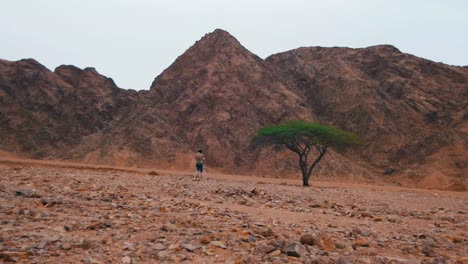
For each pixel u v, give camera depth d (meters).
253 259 7.67
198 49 117.75
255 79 106.94
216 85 104.88
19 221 9.38
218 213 11.98
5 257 6.76
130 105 105.56
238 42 117.19
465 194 53.53
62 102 108.25
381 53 125.06
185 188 20.78
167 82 113.19
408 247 9.56
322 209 16.05
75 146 93.62
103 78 120.62
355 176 83.50
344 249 9.06
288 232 10.11
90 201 12.80
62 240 7.89
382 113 103.88
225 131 94.81
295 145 52.19
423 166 89.88
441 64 121.44
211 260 7.43
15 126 99.38
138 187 19.27
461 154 91.19
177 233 9.16
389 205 20.41
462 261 8.50
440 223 14.18
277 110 99.75
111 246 7.88
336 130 49.03
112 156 80.94
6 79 109.62
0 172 23.53
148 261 7.20
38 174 22.95
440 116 104.75
